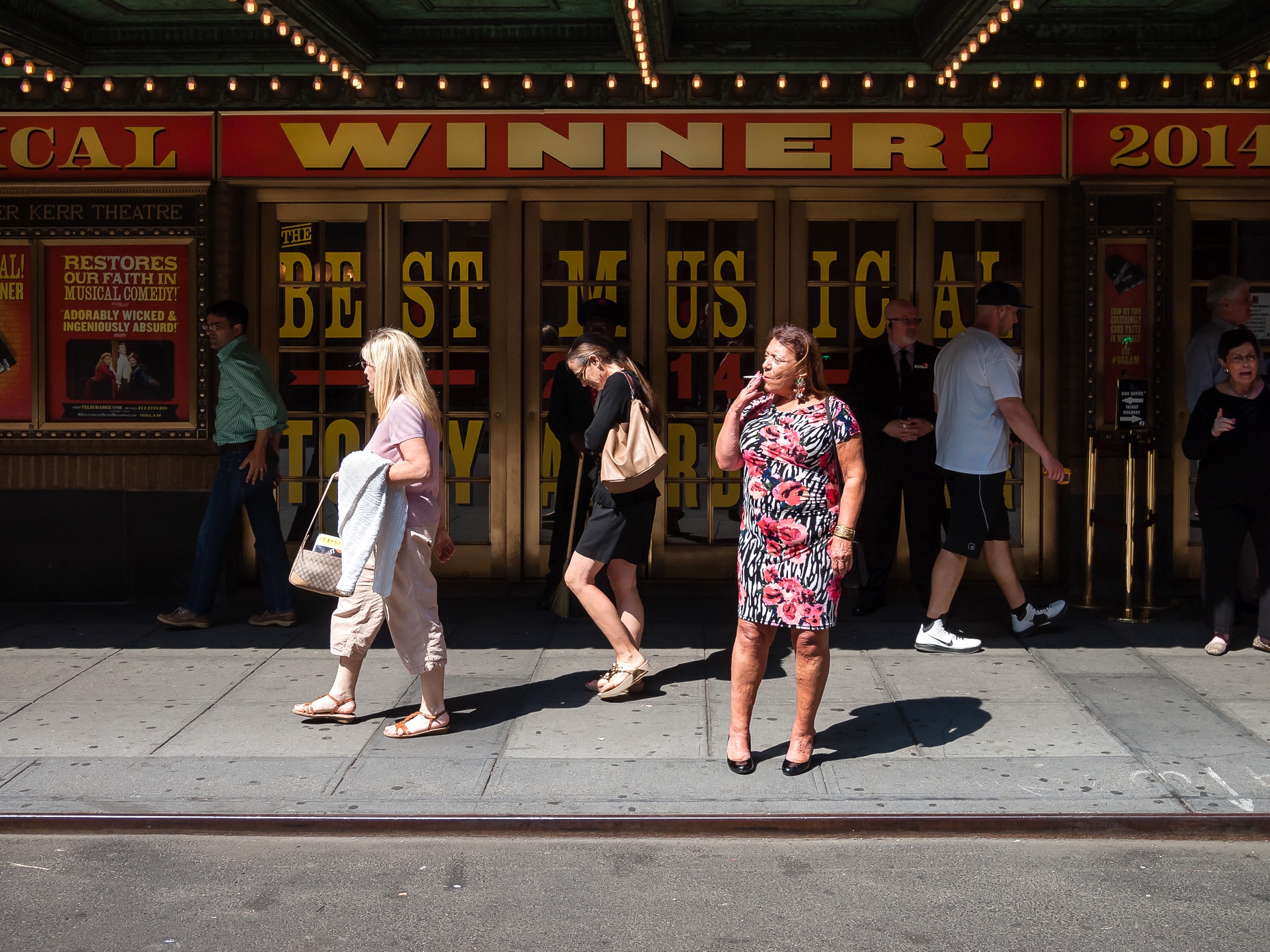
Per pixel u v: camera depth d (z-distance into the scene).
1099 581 7.66
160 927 3.60
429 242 7.89
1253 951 3.43
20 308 7.69
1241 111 7.49
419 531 5.07
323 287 7.91
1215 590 6.38
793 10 6.73
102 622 7.21
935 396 6.93
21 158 7.62
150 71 7.20
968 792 4.50
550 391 7.55
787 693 5.77
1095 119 7.52
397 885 3.89
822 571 4.60
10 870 4.01
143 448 7.70
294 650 6.56
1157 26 7.01
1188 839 4.23
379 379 5.07
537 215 7.84
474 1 6.57
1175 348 7.74
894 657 6.34
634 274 7.84
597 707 5.55
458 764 4.82
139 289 7.67
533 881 3.93
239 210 7.84
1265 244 7.71
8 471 7.71
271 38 7.16
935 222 7.80
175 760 4.87
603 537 5.55
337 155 7.65
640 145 7.62
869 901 3.76
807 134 7.59
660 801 4.45
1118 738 5.06
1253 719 5.28
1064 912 3.67
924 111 7.56
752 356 7.88
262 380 6.91
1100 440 7.59
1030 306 7.77
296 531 8.04
